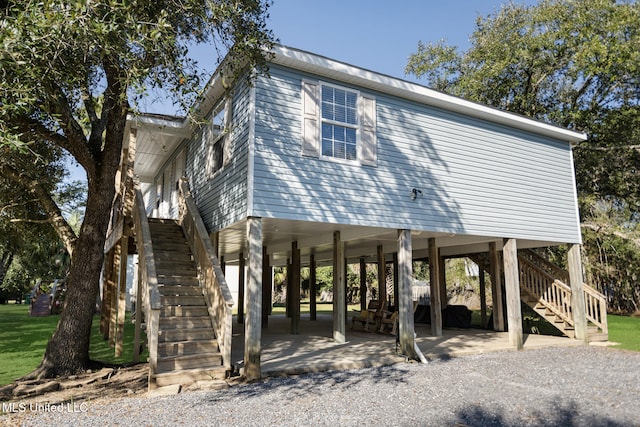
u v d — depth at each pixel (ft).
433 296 38.81
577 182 63.26
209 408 17.30
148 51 20.02
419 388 20.43
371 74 28.63
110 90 24.22
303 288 115.14
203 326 25.16
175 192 43.34
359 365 25.48
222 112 31.60
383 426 15.24
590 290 39.11
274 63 26.18
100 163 26.53
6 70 16.02
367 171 28.37
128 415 16.49
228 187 28.30
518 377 22.80
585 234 62.39
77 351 24.59
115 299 36.63
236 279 81.30
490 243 43.86
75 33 17.15
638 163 60.95
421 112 31.55
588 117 61.52
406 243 29.01
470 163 33.24
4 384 22.82
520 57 60.39
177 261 30.14
